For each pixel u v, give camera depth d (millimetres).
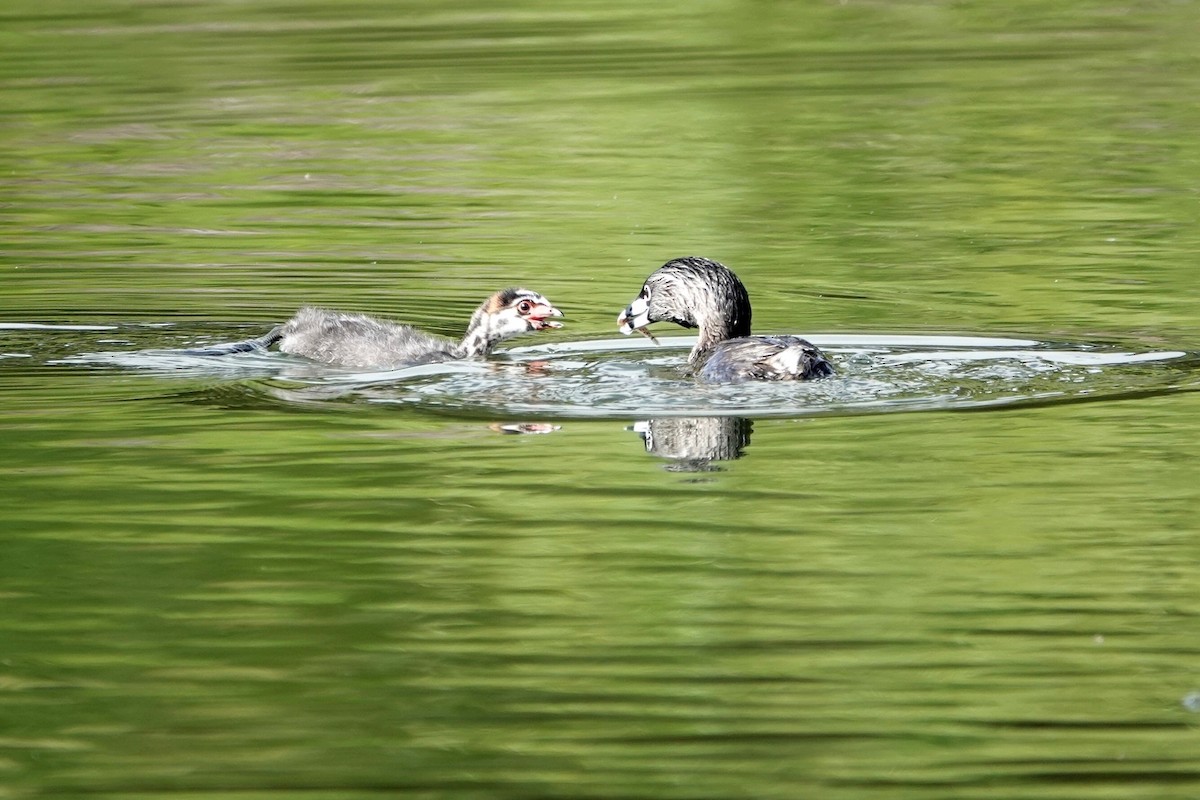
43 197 72250
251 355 46938
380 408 41125
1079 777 23859
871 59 103688
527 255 61594
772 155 79688
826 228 65562
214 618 29031
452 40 109062
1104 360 45125
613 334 50719
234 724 25609
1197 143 80438
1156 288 54500
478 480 35812
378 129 86188
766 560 31281
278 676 27094
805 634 28250
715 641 28000
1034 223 65625
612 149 81438
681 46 107312
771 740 24922
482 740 25047
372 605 29531
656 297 47312
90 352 47125
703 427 39562
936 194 71312
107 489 35344
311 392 42719
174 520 33562
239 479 35969
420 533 32781
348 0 123688
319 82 97375
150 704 26047
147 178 76250
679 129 85500
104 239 64062
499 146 82188
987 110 89312
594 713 25766
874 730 25172
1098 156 78250
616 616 29031
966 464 36375
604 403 40969
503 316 47938
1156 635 28000
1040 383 42594
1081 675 26719
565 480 35812
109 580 30672
